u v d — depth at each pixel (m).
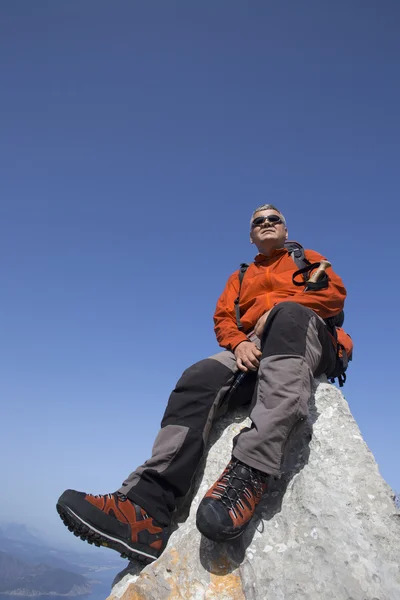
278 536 2.10
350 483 2.22
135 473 2.48
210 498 2.07
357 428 2.54
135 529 2.32
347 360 3.09
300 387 2.25
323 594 1.81
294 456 2.44
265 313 2.83
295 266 3.16
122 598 2.08
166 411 2.63
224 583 2.02
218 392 2.66
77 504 2.28
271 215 3.39
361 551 1.91
